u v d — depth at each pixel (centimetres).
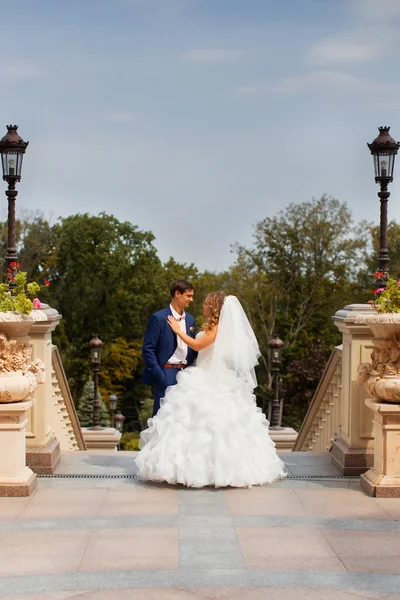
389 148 752
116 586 465
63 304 4831
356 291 4300
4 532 566
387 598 446
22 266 4459
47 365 770
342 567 496
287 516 604
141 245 5050
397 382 651
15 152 761
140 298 4891
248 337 731
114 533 562
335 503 641
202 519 596
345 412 774
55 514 609
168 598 447
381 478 664
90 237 4847
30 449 742
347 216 4256
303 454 845
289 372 4072
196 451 688
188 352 754
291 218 4272
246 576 480
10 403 657
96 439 1416
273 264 4284
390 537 554
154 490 680
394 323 649
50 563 504
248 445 702
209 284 4712
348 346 765
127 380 5169
